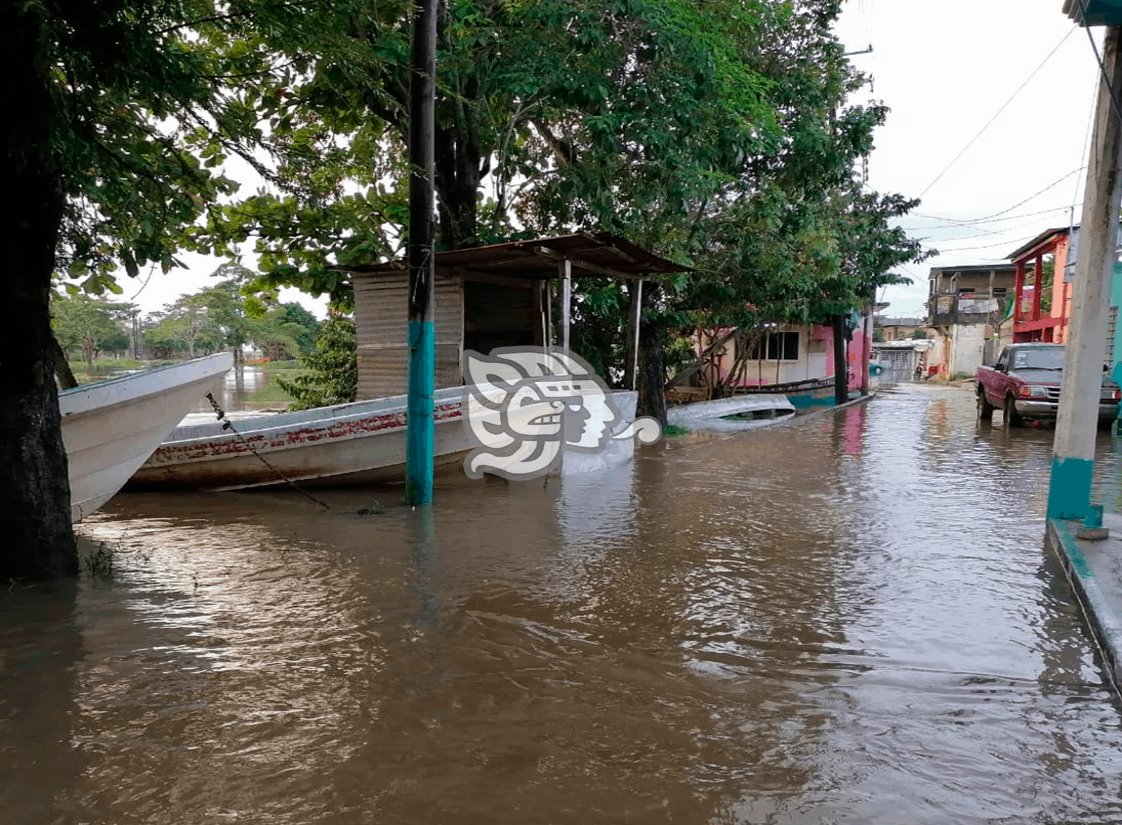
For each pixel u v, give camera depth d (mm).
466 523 7387
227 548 6438
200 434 9797
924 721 3523
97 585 5395
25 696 3680
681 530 7180
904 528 7336
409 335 7984
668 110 10820
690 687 3852
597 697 3729
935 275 46000
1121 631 4320
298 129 11438
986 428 17266
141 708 3564
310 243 11852
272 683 3842
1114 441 14445
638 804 2854
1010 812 2836
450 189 11898
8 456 5332
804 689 3842
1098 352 6715
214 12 5270
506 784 2975
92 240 6402
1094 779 3061
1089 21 5918
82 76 4652
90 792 2898
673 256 12742
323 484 9242
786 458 12406
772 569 5922
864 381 30188
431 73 7504
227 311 39531
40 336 5312
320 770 3057
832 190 19156
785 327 27219
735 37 12688
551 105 11547
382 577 5617
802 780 3029
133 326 42656
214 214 8234
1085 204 6586
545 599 5156
